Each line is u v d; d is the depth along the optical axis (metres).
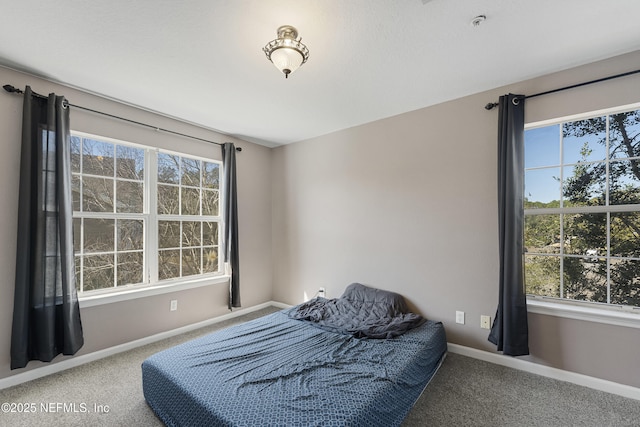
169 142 3.22
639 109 2.09
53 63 2.14
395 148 3.16
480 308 2.60
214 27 1.74
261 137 3.95
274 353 2.05
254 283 4.12
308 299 3.95
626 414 1.84
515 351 2.27
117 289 2.83
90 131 2.62
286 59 1.75
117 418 1.81
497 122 2.54
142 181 3.06
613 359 2.06
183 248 3.39
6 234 2.17
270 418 1.36
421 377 2.03
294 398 1.51
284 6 1.56
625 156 2.14
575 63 2.16
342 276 3.60
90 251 2.67
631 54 2.02
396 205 3.14
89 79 2.38
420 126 2.98
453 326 2.75
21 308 2.13
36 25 1.71
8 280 2.17
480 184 2.62
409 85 2.49
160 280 3.16
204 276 3.59
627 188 2.13
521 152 2.37
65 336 2.30
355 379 1.71
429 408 1.90
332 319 2.77
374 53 2.02
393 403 1.65
